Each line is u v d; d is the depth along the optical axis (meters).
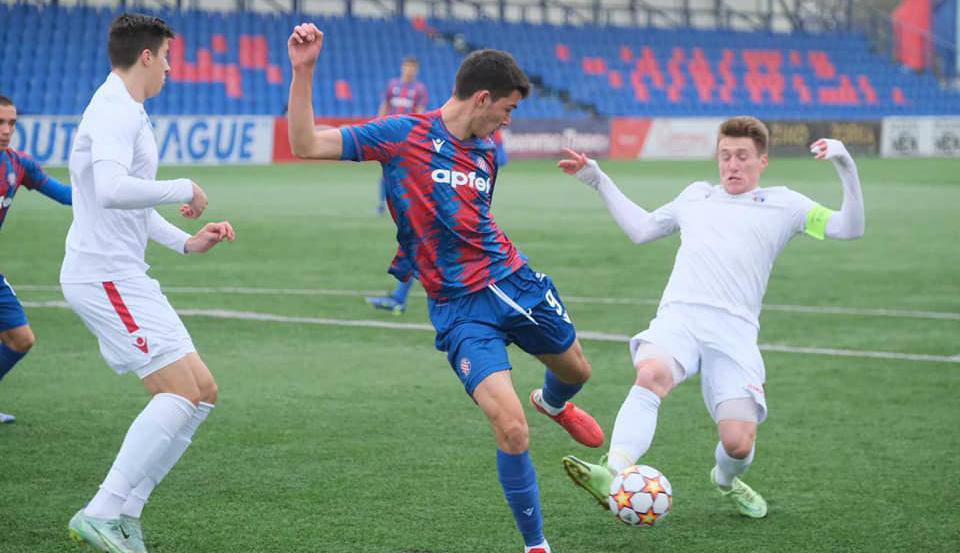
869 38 145.12
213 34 108.62
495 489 16.41
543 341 14.48
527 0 134.25
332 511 15.37
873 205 65.81
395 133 13.80
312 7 122.00
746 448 14.46
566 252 45.03
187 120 91.19
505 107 13.88
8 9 102.88
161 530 14.57
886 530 14.75
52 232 48.59
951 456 18.27
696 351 14.90
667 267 41.09
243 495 16.03
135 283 13.94
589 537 14.57
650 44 130.38
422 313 31.88
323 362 25.44
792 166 102.19
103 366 24.52
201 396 14.10
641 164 103.00
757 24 144.00
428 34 120.50
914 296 35.06
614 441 14.11
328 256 43.19
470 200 13.94
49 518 14.90
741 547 14.17
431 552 13.88
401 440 19.05
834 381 23.78
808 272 40.38
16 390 22.31
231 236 14.94
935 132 122.69
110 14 106.62
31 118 82.19
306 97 13.12
